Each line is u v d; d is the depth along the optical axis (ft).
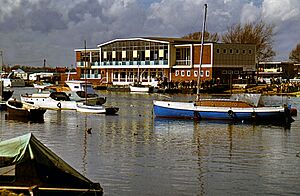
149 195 68.74
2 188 55.31
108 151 100.22
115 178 77.46
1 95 221.66
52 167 58.08
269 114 151.12
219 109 155.53
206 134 127.24
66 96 198.18
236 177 78.95
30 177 56.90
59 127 140.26
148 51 348.38
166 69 341.82
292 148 106.11
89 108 182.60
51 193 56.54
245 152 100.63
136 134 126.21
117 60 368.07
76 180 58.54
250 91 295.89
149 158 92.99
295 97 271.28
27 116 157.99
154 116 168.76
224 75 324.80
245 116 153.17
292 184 75.25
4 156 57.31
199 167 85.56
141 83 346.13
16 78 440.86
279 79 364.99
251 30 428.97
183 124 148.15
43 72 566.77
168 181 76.02
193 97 268.41
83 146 106.32
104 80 379.55
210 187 72.95
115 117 168.45
